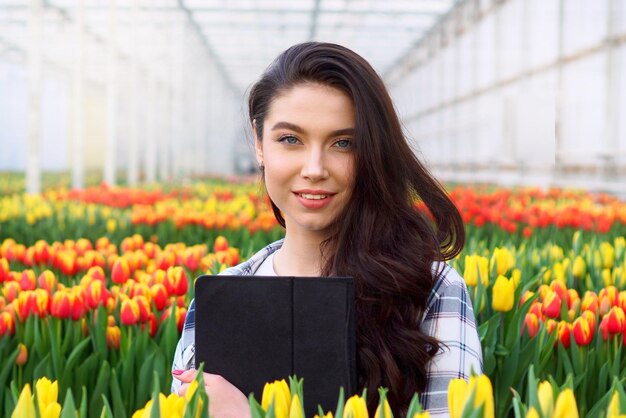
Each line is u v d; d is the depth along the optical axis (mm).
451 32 23453
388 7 22484
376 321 1828
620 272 3701
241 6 22266
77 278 3938
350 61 1808
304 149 1843
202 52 29234
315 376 1651
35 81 11125
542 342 2568
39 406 1495
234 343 1684
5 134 26906
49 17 20297
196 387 1467
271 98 1859
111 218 6926
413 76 29859
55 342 2635
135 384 2715
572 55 14477
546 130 11961
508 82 18109
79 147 14227
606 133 12914
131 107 18828
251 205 7844
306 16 23969
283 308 1674
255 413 1366
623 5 12734
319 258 1980
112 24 15969
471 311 1925
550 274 3760
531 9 16641
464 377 1821
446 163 24672
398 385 1796
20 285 3301
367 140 1806
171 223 6426
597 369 2664
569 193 10531
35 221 7207
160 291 2975
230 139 44375
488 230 6598
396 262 1835
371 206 1867
